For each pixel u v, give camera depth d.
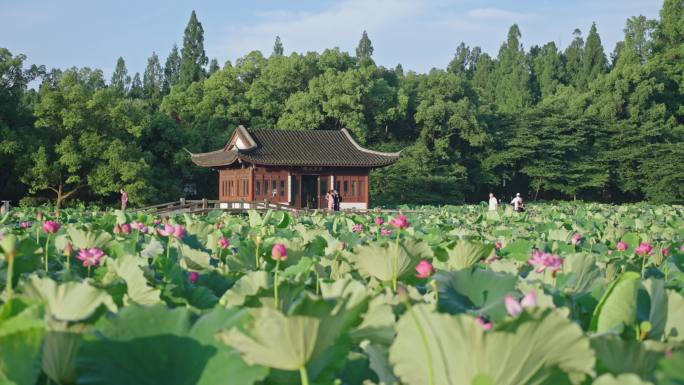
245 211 33.28
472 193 66.25
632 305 3.14
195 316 2.67
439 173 59.50
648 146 61.69
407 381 2.36
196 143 51.47
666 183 60.34
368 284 5.04
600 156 63.06
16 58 42.22
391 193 57.09
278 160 40.47
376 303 3.04
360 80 59.25
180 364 2.47
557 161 62.09
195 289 4.55
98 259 5.10
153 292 4.37
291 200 41.34
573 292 4.54
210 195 53.75
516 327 2.11
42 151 40.09
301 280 4.75
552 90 86.12
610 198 67.44
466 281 3.92
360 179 43.09
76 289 3.11
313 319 2.28
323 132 44.47
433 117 59.97
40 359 2.31
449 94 64.00
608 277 6.59
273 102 59.62
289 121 57.84
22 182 43.06
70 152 40.69
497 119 64.31
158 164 50.06
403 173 57.56
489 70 95.44
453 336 2.21
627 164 62.91
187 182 53.09
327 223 15.45
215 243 8.48
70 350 2.50
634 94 66.12
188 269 6.17
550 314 2.10
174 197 47.00
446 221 18.73
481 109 63.56
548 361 2.19
